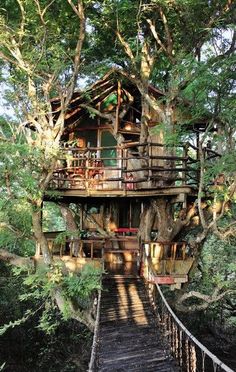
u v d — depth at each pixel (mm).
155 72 16094
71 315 12359
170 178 12953
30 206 11703
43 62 12016
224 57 11594
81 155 15555
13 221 12516
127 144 13594
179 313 18188
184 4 12133
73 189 13781
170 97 13070
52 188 13375
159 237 13891
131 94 15750
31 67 11836
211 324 19641
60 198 14844
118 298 11461
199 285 17047
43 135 11664
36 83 13312
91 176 15156
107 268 14328
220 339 19391
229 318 20984
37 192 11195
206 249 18531
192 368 7496
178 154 15414
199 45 13281
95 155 16156
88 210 16469
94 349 7074
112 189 13609
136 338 9195
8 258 13172
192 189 13039
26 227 12555
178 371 7734
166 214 13906
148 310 10836
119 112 15641
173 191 12766
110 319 10211
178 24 13484
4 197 11180
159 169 12930
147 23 14141
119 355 8383
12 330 18234
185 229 14867
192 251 13250
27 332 18578
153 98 14523
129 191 13492
